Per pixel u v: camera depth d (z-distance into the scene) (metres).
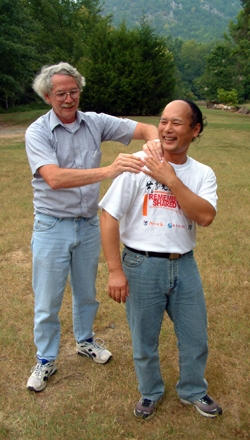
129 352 3.09
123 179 2.11
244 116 25.08
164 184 2.07
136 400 2.62
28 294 3.93
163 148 2.11
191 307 2.24
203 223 2.12
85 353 3.02
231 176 8.44
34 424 2.45
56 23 30.81
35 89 2.49
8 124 20.89
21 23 20.53
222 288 3.95
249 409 2.54
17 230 5.47
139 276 2.17
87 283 2.80
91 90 23.61
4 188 7.69
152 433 2.38
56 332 2.77
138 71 23.47
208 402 2.48
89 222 2.68
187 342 2.31
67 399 2.64
